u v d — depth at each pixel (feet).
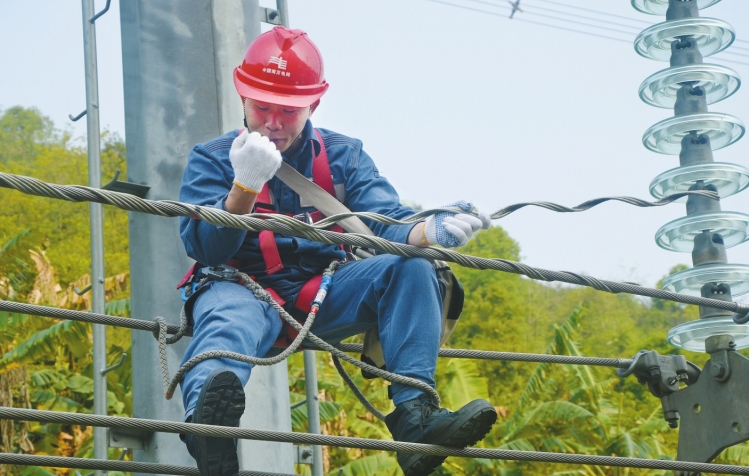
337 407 53.62
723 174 21.72
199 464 13.33
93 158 23.32
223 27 22.34
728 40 22.93
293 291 15.97
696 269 21.30
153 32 21.79
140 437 20.03
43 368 73.72
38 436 68.59
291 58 16.34
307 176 16.69
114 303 52.37
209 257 14.99
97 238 24.08
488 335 131.64
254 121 16.06
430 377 15.03
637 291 18.11
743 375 20.35
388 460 61.62
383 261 15.75
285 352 14.56
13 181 12.72
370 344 16.53
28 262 53.67
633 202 19.30
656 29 22.80
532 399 69.56
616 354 145.69
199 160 16.20
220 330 14.39
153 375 20.10
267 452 20.06
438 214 15.75
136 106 21.53
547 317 159.63
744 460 65.82
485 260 15.99
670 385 21.34
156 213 13.76
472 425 14.10
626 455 70.59
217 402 13.02
